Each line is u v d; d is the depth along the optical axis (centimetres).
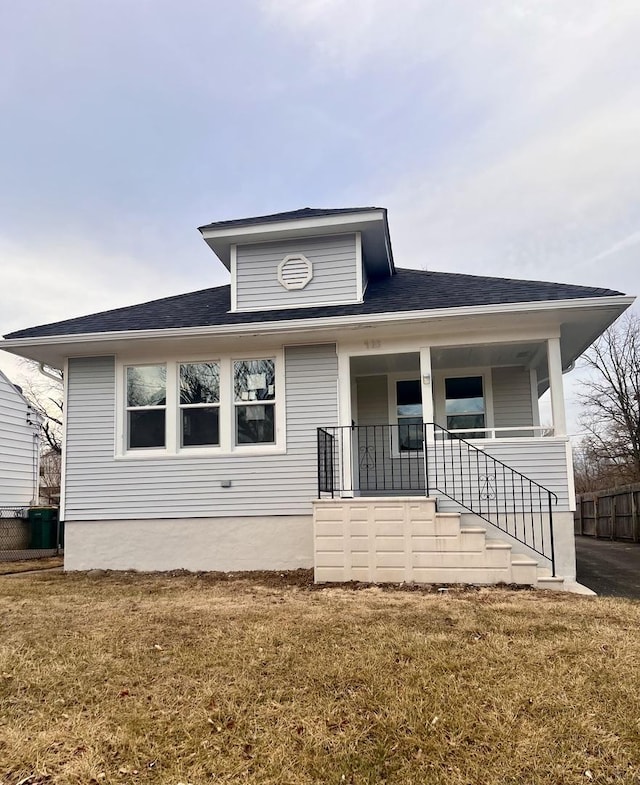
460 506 818
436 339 871
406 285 1027
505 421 1055
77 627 536
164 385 936
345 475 863
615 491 1585
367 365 1024
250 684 388
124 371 942
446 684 380
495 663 415
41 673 418
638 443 2520
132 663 434
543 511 798
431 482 832
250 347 918
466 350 929
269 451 889
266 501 881
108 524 915
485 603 598
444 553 713
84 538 917
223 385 914
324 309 921
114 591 725
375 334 880
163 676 407
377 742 314
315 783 280
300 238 976
